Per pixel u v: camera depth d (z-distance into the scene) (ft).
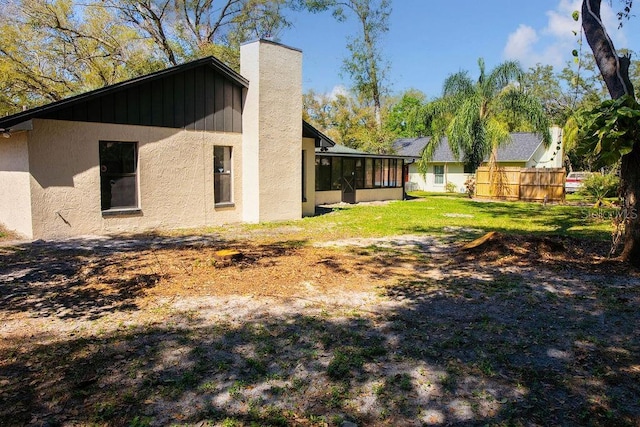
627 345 13.17
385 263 24.40
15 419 9.12
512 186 75.56
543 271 22.15
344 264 23.99
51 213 30.14
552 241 26.73
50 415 9.30
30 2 71.15
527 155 98.02
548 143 76.74
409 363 11.99
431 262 24.77
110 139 32.50
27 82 74.02
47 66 77.05
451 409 9.75
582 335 13.93
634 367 11.73
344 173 67.21
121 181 33.78
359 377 11.19
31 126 28.09
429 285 19.88
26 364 11.69
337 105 122.93
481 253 26.13
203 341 13.38
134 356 12.26
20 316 15.47
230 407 9.77
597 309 16.48
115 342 13.23
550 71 128.16
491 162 77.87
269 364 11.89
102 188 32.86
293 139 43.32
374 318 15.57
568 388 10.63
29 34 72.84
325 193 64.34
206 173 38.75
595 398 10.14
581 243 29.40
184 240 31.48
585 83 116.98
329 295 18.37
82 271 21.63
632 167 22.33
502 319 15.51
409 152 112.57
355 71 101.24
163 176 35.81
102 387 10.52
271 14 89.71
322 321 15.23
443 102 79.56
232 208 41.11
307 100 127.03
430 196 88.33
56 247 27.61
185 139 37.01
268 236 33.91
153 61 82.33
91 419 9.19
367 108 115.34
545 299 17.70
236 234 34.65
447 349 12.94
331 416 9.46
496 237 27.02
